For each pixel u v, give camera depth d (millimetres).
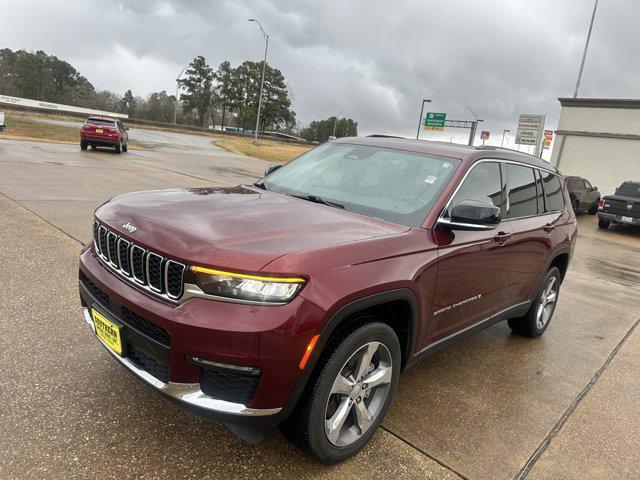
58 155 17500
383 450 2766
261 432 2340
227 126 123938
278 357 2115
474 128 48031
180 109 123375
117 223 2625
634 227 18328
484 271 3406
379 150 3695
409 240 2756
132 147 28422
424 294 2799
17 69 110875
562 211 4883
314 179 3566
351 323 2482
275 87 106875
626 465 2930
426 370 3881
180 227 2408
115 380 3084
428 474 2617
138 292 2385
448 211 3059
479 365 4090
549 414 3422
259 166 26750
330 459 2521
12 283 4488
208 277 2139
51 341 3492
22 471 2264
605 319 5883
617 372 4301
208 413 2184
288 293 2154
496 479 2658
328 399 2379
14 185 9781
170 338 2191
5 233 6066
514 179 3949
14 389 2883
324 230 2584
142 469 2371
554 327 5363
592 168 26594
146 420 2736
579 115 26734
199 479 2355
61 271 4930
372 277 2420
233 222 2521
